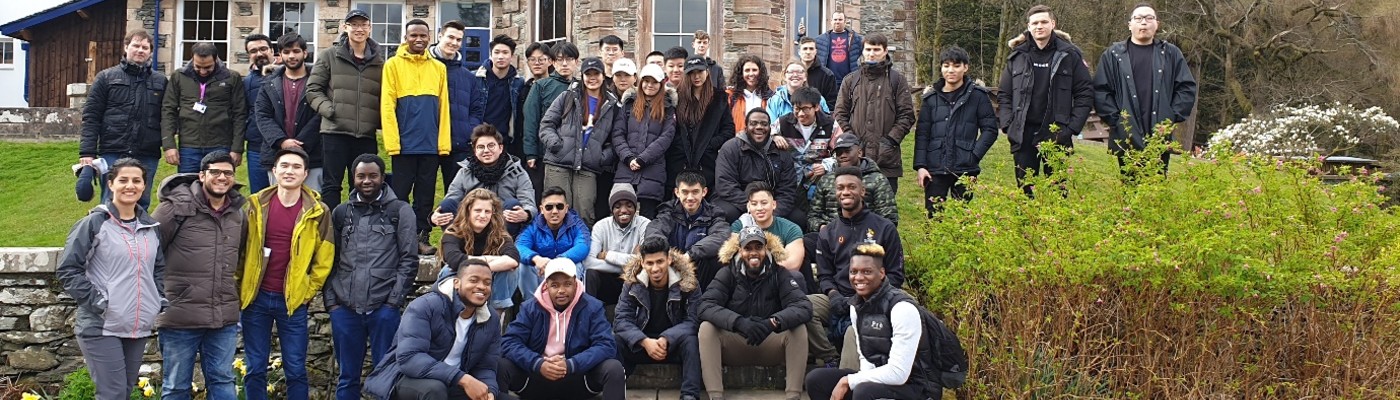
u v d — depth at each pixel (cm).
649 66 795
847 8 1683
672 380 679
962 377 589
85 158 792
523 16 1670
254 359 628
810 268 739
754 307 647
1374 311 612
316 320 749
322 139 778
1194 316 604
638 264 671
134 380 593
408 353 570
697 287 665
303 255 622
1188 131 2328
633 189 770
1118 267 594
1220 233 608
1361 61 2225
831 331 679
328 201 770
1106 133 1812
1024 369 603
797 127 818
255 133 833
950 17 2517
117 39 2009
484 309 598
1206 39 2286
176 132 826
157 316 594
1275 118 1906
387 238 638
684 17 1525
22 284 720
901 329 570
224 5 1836
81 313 571
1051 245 616
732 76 935
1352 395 600
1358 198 667
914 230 879
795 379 636
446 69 794
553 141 790
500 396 599
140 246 579
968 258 654
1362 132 1852
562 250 715
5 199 1170
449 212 706
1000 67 2338
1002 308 634
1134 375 613
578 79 814
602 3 1519
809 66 988
